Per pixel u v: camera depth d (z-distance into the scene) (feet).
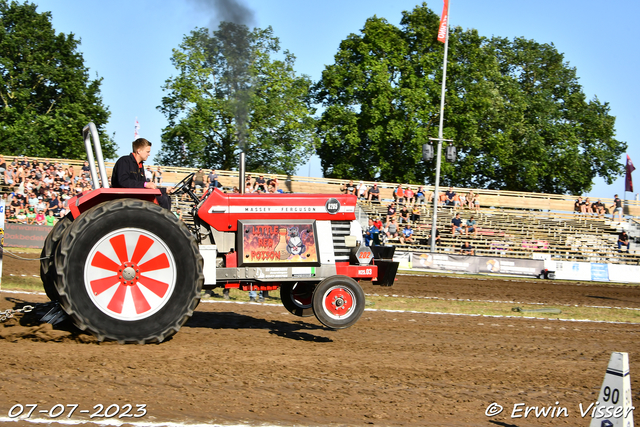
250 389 14.90
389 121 114.83
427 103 118.32
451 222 93.09
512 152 139.03
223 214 21.50
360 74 118.32
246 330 23.29
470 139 125.70
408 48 125.39
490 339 25.05
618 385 11.54
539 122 144.36
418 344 22.65
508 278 71.67
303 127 108.47
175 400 13.69
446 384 16.79
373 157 123.13
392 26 122.01
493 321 31.45
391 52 121.90
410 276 62.23
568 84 161.27
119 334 18.02
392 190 104.12
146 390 14.23
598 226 105.91
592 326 31.58
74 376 14.92
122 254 18.26
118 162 20.89
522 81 162.09
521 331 28.04
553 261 76.69
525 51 160.66
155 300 18.54
